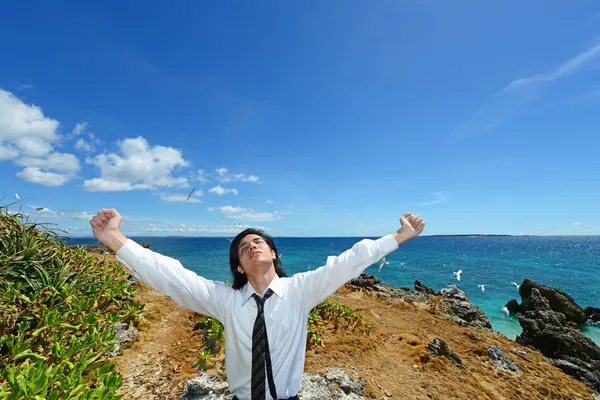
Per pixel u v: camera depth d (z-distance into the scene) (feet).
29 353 10.75
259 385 6.13
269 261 7.03
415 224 7.36
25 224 19.54
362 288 50.44
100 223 6.77
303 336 6.96
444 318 38.91
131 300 22.74
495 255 220.64
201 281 7.06
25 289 15.94
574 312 60.34
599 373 31.65
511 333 51.80
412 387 17.94
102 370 11.70
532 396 20.81
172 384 14.33
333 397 13.85
